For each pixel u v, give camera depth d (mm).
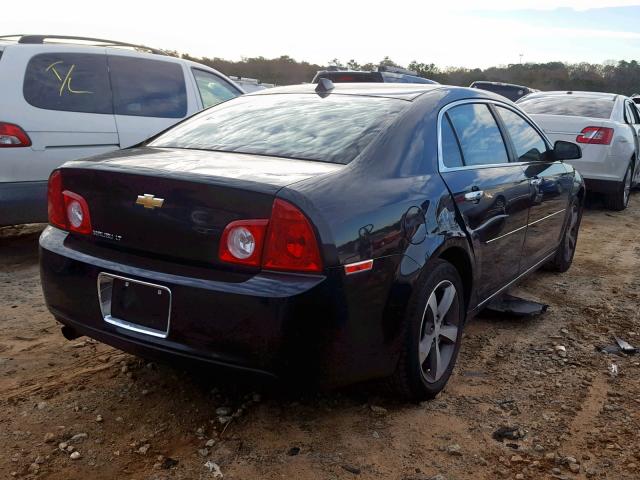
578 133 9078
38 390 3373
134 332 2861
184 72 6867
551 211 5008
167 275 2742
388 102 3576
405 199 3061
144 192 2836
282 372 2629
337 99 3732
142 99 6383
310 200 2631
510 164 4309
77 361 3736
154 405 3256
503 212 3982
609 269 6273
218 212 2672
